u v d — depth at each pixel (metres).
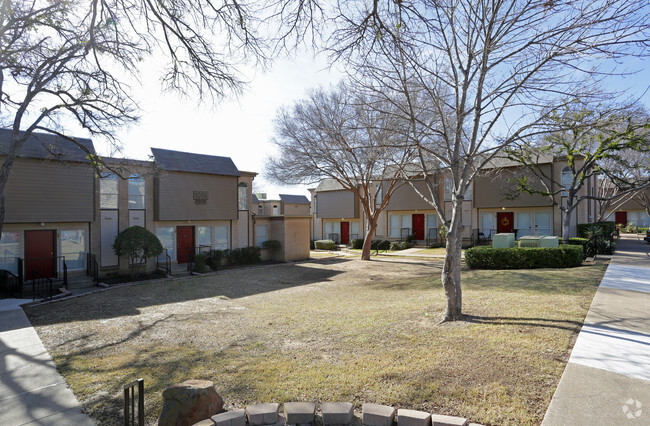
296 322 7.39
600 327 5.57
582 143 15.04
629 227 32.34
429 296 9.25
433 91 7.55
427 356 4.81
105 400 4.19
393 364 4.63
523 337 5.28
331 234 33.00
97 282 14.20
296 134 18.31
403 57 6.89
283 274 16.28
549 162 19.58
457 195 6.71
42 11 8.75
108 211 15.59
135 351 5.90
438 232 25.83
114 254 15.69
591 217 23.42
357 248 29.25
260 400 3.94
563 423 3.15
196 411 3.50
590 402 3.46
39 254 13.91
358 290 11.65
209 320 7.95
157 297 11.19
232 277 15.55
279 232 21.62
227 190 19.30
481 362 4.47
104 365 5.28
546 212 20.73
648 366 4.20
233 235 20.08
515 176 18.52
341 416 3.41
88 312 9.08
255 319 7.89
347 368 4.63
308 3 4.77
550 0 5.35
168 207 17.02
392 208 26.86
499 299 7.88
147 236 15.22
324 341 5.91
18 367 5.25
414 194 25.80
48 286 13.23
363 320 7.09
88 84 10.41
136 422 3.69
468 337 5.46
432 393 3.80
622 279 9.38
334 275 15.65
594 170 16.83
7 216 12.70
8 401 4.20
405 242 26.27
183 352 5.73
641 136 11.71
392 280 13.38
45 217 13.52
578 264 12.08
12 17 8.70
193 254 18.25
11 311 9.12
